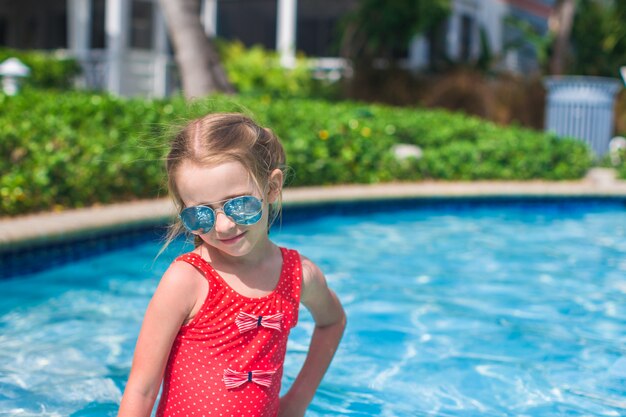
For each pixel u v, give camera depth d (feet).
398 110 43.42
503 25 73.31
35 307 16.10
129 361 12.53
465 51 67.77
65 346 13.32
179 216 7.12
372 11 58.80
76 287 17.94
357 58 61.00
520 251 23.57
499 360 12.76
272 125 33.60
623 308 16.46
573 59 68.08
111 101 30.25
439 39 65.31
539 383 11.71
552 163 39.60
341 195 29.91
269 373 7.29
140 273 19.43
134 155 26.58
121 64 58.95
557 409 10.68
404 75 59.41
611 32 67.97
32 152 24.86
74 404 10.65
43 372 11.91
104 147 26.71
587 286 18.67
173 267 7.16
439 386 11.55
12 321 14.98
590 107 45.37
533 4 80.84
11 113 27.78
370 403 10.86
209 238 6.96
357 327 14.66
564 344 13.71
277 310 7.38
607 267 21.13
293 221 28.17
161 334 7.00
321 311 8.34
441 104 57.82
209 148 6.77
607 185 37.35
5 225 19.77
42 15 69.15
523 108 58.85
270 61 59.41
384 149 38.04
